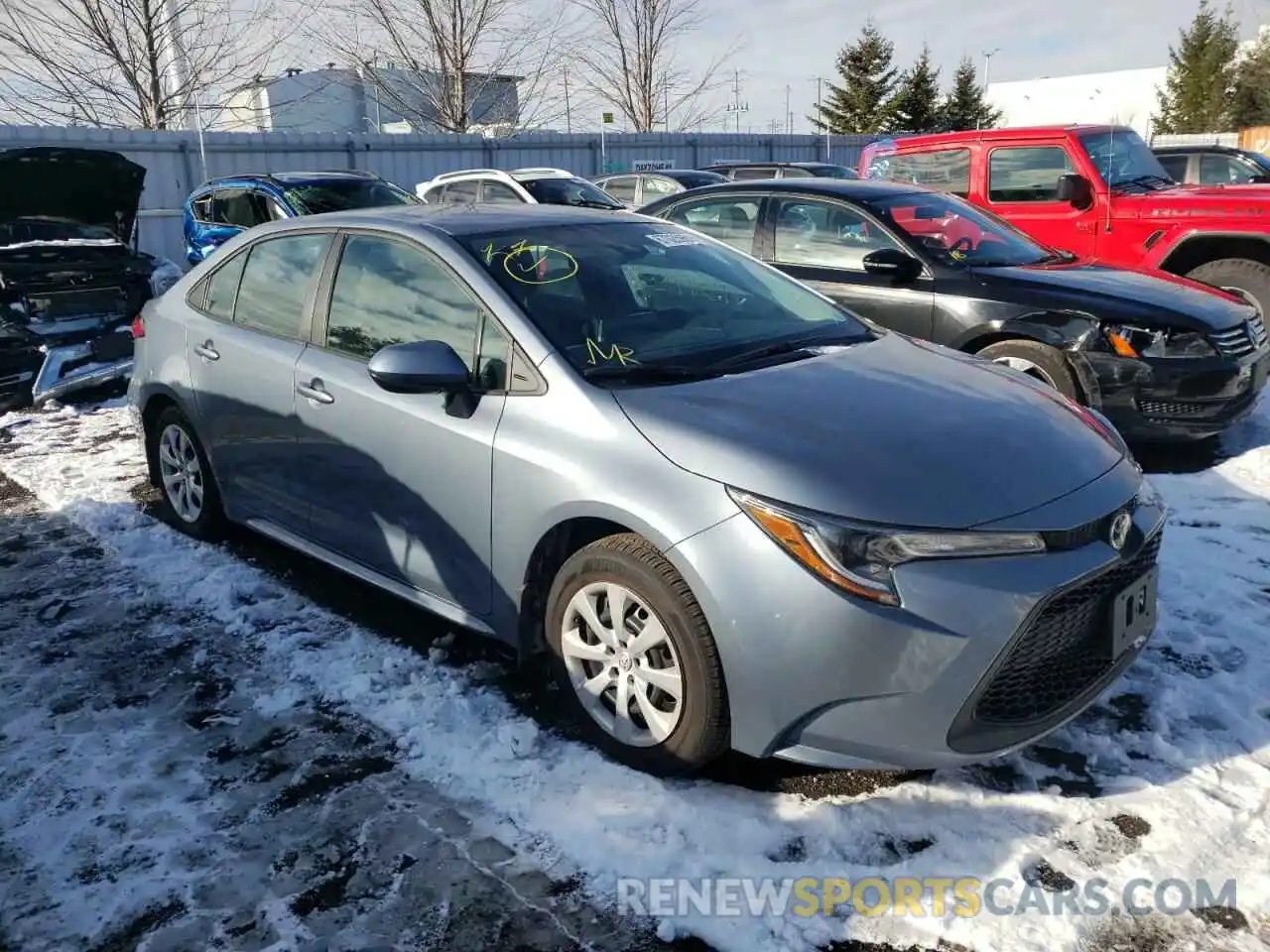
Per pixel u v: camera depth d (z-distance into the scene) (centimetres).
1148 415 564
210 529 501
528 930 254
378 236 401
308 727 343
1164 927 248
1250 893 258
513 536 330
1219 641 381
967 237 638
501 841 284
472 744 329
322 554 424
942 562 269
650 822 288
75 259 836
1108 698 346
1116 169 915
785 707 275
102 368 812
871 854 275
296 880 273
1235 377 566
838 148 2856
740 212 693
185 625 420
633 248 408
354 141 1819
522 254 375
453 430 345
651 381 330
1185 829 280
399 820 294
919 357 381
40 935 256
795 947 245
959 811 291
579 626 324
